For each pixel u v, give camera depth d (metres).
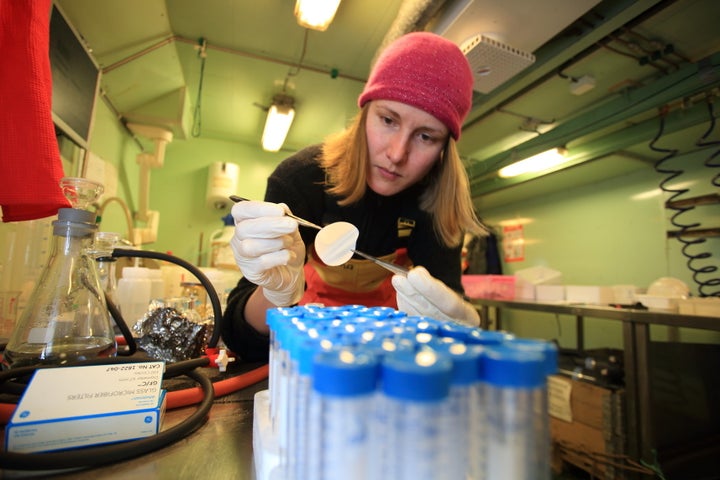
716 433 1.70
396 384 0.24
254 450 0.40
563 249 3.12
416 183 1.17
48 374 0.40
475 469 0.26
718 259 2.13
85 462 0.34
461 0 1.50
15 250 1.01
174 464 0.37
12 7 0.72
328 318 0.41
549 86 2.15
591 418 1.72
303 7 1.75
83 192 0.66
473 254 3.61
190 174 3.63
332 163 1.07
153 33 2.03
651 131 2.04
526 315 3.39
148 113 2.61
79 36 1.49
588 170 2.62
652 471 1.49
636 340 1.63
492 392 0.26
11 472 0.32
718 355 1.78
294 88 2.75
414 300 0.70
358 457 0.24
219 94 2.89
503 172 2.88
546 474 0.27
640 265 2.55
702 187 2.23
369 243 1.18
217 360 0.70
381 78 0.87
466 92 0.89
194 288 1.41
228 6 1.96
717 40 1.74
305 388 0.27
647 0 1.46
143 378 0.45
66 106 1.42
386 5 1.91
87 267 0.63
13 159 0.70
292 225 0.65
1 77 0.71
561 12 1.47
